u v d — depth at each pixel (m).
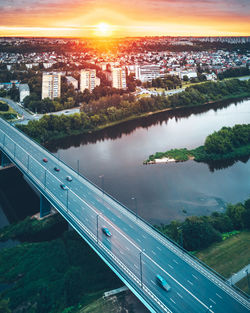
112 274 146.50
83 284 139.88
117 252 129.62
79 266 151.62
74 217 156.50
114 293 133.12
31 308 127.75
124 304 126.56
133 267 121.06
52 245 166.50
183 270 121.19
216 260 145.38
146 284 112.56
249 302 106.94
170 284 113.31
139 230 148.00
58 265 152.12
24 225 187.75
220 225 171.88
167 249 133.88
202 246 156.12
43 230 186.62
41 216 197.00
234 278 132.25
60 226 192.25
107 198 180.50
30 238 181.50
